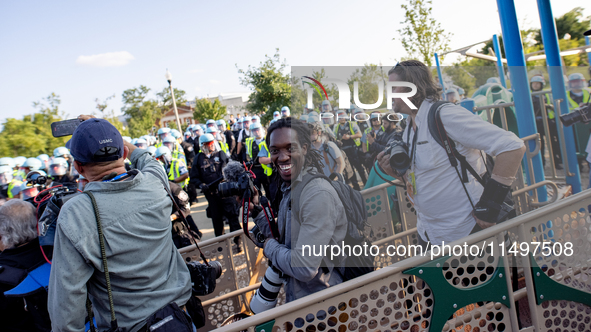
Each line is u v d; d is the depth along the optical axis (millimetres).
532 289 1506
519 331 1528
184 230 3596
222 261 2582
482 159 1275
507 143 1215
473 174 1270
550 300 1533
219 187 1854
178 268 1595
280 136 1243
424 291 1447
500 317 1546
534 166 1460
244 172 1879
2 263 1892
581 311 1619
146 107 43938
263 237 1830
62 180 4438
